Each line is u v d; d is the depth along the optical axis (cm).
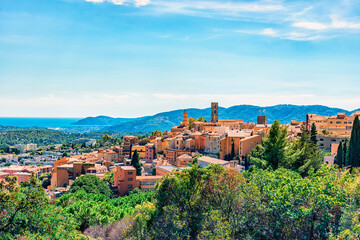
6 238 3384
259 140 17350
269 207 4866
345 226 4081
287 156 7738
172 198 5775
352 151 9725
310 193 4700
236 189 5366
